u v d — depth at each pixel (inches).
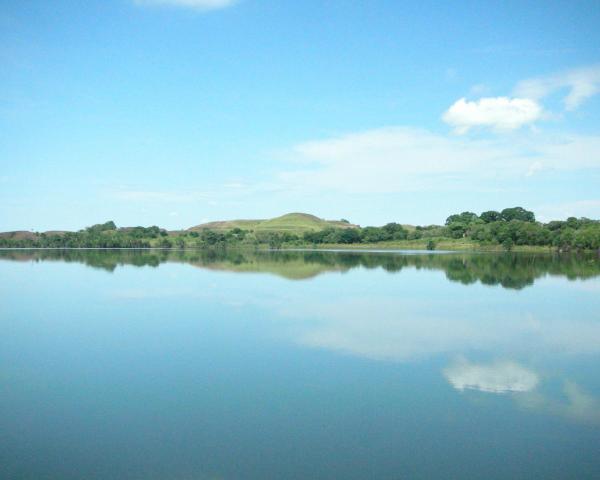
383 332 1246.9
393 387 834.2
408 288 2100.1
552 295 1895.9
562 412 727.1
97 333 1240.2
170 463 577.9
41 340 1170.0
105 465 573.0
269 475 551.2
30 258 4436.5
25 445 622.5
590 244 5132.9
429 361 987.9
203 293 1940.2
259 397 784.9
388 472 558.3
